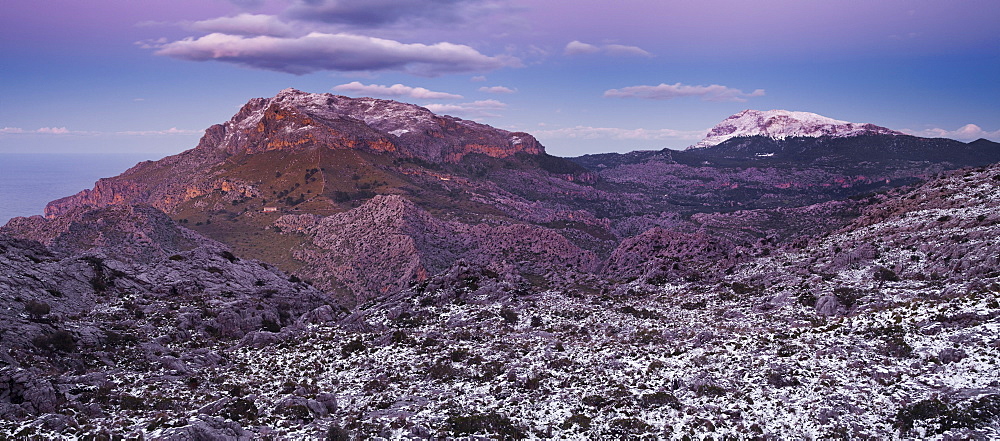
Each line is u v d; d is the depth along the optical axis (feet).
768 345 212.43
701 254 490.49
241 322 295.07
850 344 197.98
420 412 177.17
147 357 228.22
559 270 547.90
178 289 329.52
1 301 239.71
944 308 207.51
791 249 442.91
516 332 298.15
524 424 163.53
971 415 138.21
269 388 205.87
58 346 213.66
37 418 154.30
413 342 269.64
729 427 152.97
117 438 146.41
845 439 140.05
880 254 352.90
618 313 331.77
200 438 145.18
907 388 158.71
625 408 170.50
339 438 152.66
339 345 267.59
